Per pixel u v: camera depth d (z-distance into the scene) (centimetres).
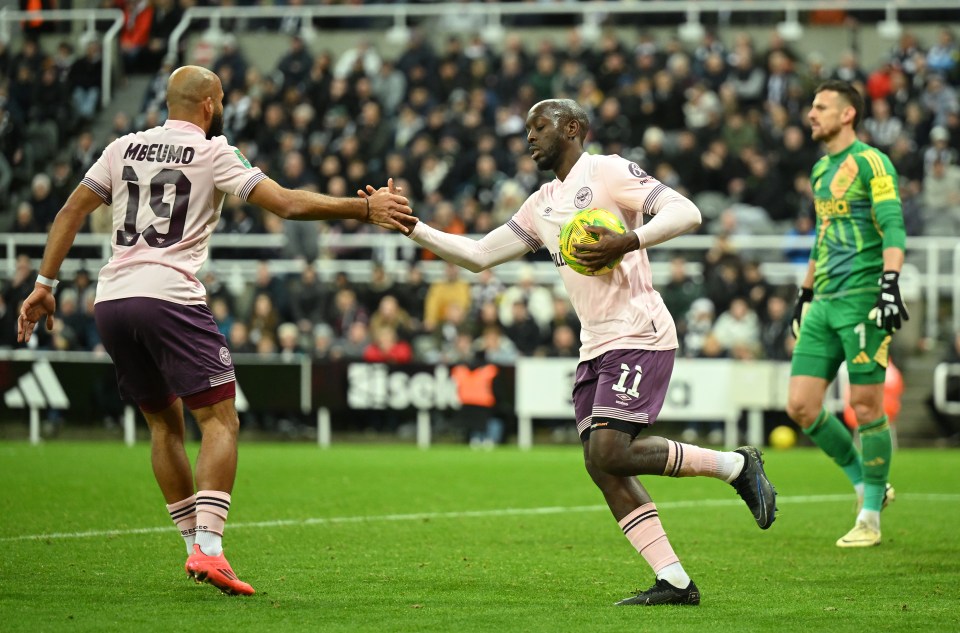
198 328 945
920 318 3123
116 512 1498
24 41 3822
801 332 1348
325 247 3322
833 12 4050
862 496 1336
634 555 1198
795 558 1191
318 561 1145
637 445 926
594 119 3562
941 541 1320
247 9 4072
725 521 1488
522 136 3503
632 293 942
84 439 2889
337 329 3014
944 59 3688
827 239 1317
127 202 955
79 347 3023
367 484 1898
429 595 961
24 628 809
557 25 4166
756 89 3616
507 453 2536
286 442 2883
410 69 3812
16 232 3366
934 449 2727
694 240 3209
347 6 4081
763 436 2797
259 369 2841
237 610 881
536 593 977
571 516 1523
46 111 3669
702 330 2850
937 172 3269
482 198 3341
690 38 4003
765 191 3303
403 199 969
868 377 1290
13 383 2861
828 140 1318
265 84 3825
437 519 1486
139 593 953
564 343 2828
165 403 1001
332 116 3703
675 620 857
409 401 2800
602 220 920
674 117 3519
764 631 820
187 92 966
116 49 3925
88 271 3138
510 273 3300
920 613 891
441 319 3027
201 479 938
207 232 966
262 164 3588
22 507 1541
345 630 811
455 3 4303
